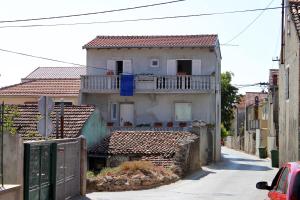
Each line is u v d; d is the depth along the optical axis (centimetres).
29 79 4822
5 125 1766
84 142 2091
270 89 5259
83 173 2080
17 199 1415
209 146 4309
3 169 1425
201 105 4125
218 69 4709
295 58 2906
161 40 4300
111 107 4197
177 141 3222
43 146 1614
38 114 2892
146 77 4106
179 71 4181
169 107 4153
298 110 2812
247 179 2873
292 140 3031
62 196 1816
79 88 4244
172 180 2661
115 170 2483
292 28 3003
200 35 4416
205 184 2583
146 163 2578
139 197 2008
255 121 6606
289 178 922
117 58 4216
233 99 6200
